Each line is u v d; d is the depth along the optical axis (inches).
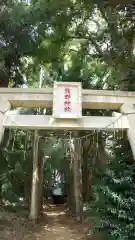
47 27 389.4
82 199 525.3
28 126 255.8
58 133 448.5
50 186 996.6
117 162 293.7
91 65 446.0
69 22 399.2
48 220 542.3
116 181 265.7
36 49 385.4
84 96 267.1
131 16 356.5
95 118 260.1
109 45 401.1
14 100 264.4
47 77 512.1
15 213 523.5
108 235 262.8
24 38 354.6
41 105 272.4
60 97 258.1
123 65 347.6
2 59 342.3
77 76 442.9
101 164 450.6
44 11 358.0
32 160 538.0
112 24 360.8
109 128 258.7
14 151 508.4
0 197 561.3
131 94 270.2
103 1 344.2
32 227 448.1
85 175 565.9
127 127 260.5
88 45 435.8
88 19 421.7
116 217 263.6
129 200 255.4
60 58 440.8
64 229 456.4
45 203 984.3
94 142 476.7
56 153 609.3
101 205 282.2
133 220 250.1
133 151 255.3
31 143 534.6
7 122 256.4
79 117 253.0
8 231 397.1
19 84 418.9
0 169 432.5
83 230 440.1
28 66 436.1
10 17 339.3
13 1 351.3
